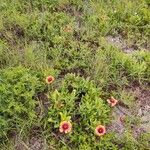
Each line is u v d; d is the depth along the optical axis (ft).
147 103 3.24
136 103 3.22
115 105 3.18
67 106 3.02
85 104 3.03
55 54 3.46
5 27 3.76
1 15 3.81
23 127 2.89
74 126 2.95
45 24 3.77
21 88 3.09
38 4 4.00
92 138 2.87
